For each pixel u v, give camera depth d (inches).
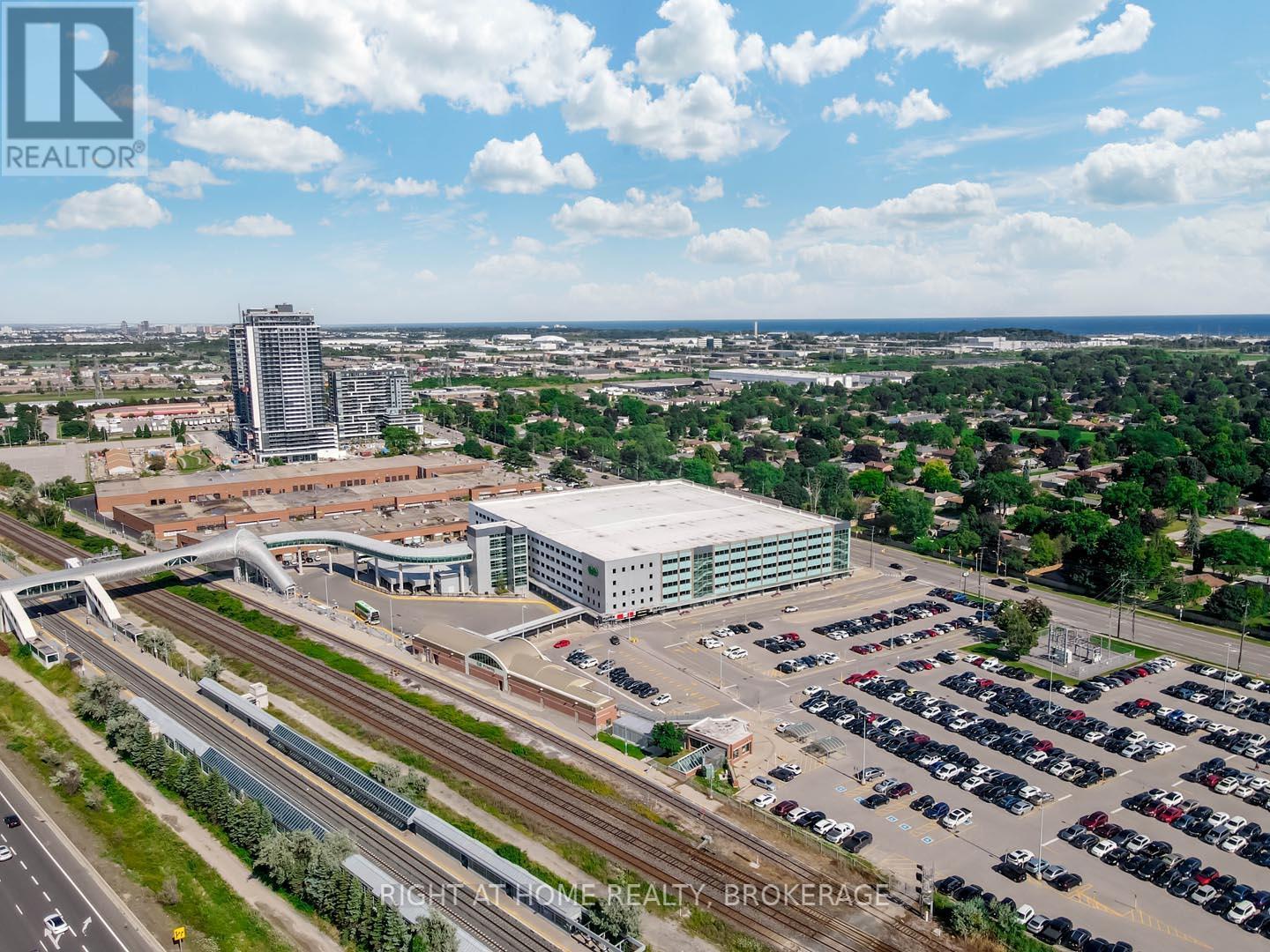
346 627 7687.0
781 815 4576.8
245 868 4195.4
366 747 5398.6
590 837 4372.5
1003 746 5334.6
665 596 7864.2
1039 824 4512.8
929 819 4576.8
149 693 6161.4
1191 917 3782.0
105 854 4286.4
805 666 6614.2
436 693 6259.8
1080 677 6427.2
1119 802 4731.8
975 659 6771.7
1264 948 3570.4
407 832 4409.5
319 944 3661.4
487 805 4704.7
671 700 6023.6
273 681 6422.2
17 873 4131.4
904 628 7524.6
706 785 4894.2
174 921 3801.7
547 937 3634.4
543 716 5851.4
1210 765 5078.7
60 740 5487.2
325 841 4055.1
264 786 4692.4
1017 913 3782.0
